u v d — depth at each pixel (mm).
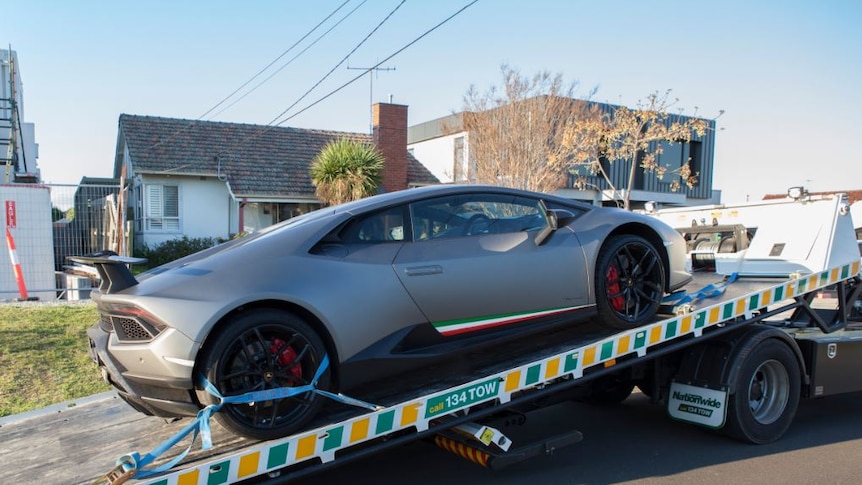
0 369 6895
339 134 25688
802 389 5883
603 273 4816
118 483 3164
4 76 21188
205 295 3428
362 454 3766
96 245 13422
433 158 27250
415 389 4242
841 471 4789
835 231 6078
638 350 4820
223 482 3330
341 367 3768
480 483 4609
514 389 4238
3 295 11609
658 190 26750
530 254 4523
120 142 23859
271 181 21828
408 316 4027
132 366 3498
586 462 5027
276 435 3539
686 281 5453
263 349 3488
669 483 4562
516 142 18828
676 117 22594
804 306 5953
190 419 4684
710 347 5465
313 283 3715
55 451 4242
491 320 4363
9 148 19859
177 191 21391
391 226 4215
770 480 4605
